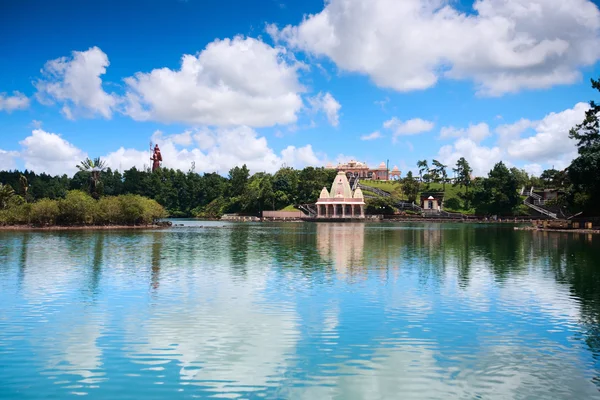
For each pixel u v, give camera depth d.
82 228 107.44
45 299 28.17
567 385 16.25
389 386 16.11
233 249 60.16
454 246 64.81
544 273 38.50
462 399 15.23
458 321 23.64
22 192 158.25
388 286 32.50
